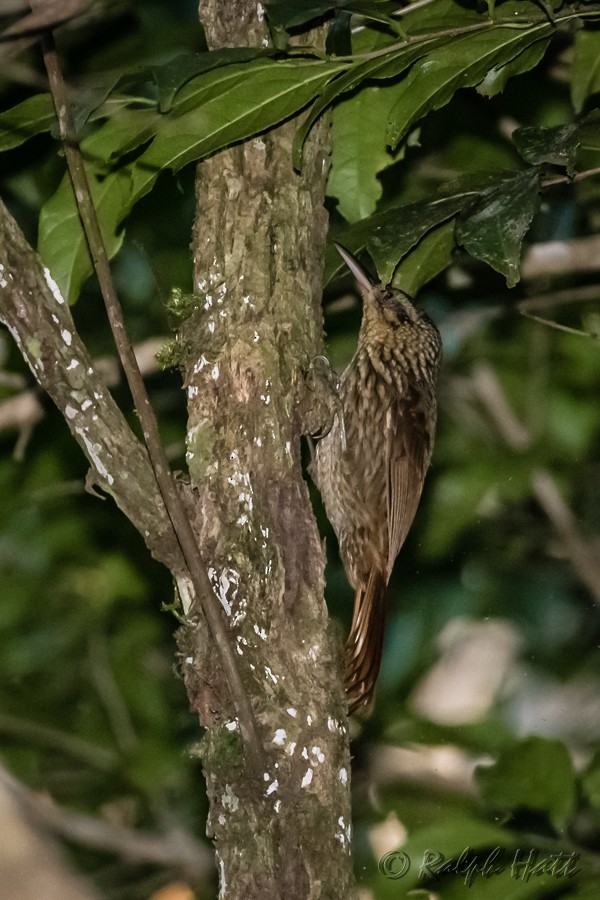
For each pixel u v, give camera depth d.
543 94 12.27
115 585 13.54
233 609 7.14
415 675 14.27
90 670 13.48
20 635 13.52
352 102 9.08
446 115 12.30
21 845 9.77
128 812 13.22
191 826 13.18
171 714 13.48
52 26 7.36
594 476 14.49
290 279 7.75
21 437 12.32
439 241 9.53
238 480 7.36
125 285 13.11
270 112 7.38
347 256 9.07
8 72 8.02
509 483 13.95
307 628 7.23
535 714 14.69
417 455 11.09
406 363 11.20
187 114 7.32
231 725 6.97
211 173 7.82
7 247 7.50
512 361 14.10
